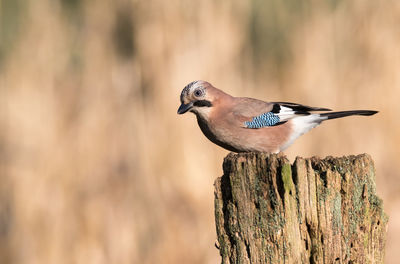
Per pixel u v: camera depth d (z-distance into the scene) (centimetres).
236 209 562
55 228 1162
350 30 1480
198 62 1270
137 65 1274
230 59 1302
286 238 545
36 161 1198
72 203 1184
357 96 1454
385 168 1501
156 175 1227
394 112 1477
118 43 1300
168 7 1270
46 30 1272
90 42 1294
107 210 1187
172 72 1262
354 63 1474
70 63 1275
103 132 1238
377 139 1474
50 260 1145
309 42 1438
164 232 1195
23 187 1179
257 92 1363
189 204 1230
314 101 1417
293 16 1431
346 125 1459
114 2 1301
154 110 1258
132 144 1238
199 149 1256
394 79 1488
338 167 563
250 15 1372
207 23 1277
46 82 1244
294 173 547
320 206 548
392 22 1506
